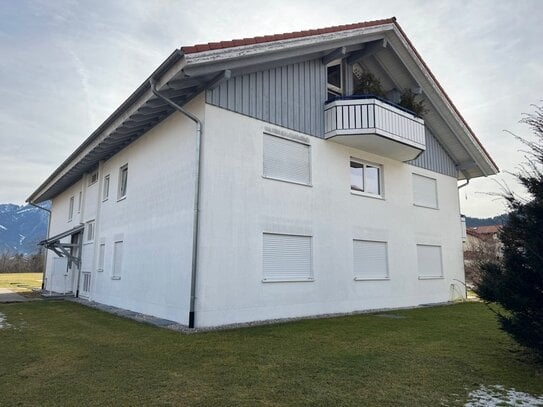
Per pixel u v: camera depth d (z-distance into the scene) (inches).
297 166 427.5
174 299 362.0
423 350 252.5
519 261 213.8
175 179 386.6
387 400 162.1
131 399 160.1
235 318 350.6
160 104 380.5
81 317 397.4
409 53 517.0
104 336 293.3
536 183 207.8
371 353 242.8
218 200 354.3
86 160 597.3
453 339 289.4
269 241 390.0
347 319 391.5
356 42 468.4
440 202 623.2
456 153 655.8
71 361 219.9
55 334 302.5
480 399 165.5
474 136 619.2
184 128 381.4
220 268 347.6
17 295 674.8
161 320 369.4
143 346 258.5
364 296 474.6
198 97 365.7
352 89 524.4
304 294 409.4
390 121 460.4
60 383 180.5
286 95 423.8
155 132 441.4
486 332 320.2
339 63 518.6
